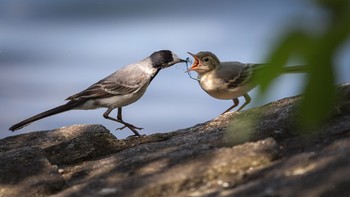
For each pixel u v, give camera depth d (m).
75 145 11.17
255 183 7.40
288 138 9.14
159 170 8.59
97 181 8.73
